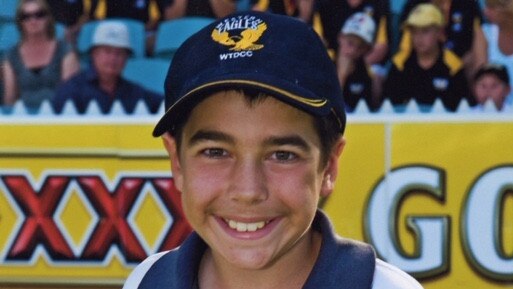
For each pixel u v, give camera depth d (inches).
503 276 128.6
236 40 59.9
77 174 131.0
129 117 131.0
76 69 131.7
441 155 129.4
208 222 61.4
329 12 132.0
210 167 59.9
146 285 69.1
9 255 131.3
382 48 131.4
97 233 131.0
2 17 132.4
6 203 131.2
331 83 61.2
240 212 59.3
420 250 129.4
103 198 130.9
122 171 130.6
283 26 60.6
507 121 129.3
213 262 67.6
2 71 131.8
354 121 129.9
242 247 60.4
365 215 129.1
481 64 130.4
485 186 128.9
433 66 130.6
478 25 130.7
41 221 131.3
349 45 131.4
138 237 130.6
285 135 58.4
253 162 58.7
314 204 60.7
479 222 129.0
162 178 130.4
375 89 130.7
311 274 62.6
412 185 129.3
